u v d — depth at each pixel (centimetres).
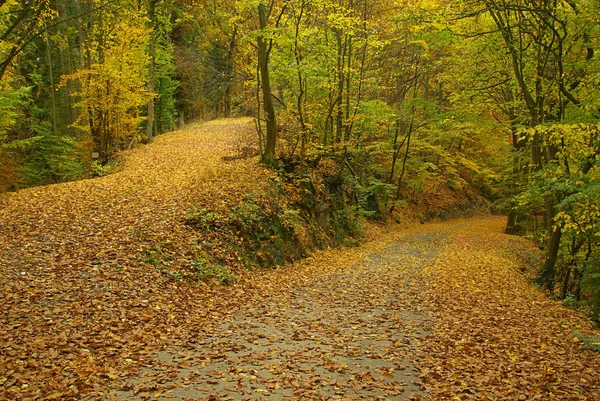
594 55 1215
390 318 931
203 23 3142
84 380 550
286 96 2247
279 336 784
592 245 1464
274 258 1453
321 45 1922
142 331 748
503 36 1298
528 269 1802
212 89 2953
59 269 929
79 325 725
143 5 2841
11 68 2003
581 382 614
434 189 3672
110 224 1221
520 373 640
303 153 1911
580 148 1073
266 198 1623
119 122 2419
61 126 3394
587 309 1247
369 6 2464
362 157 2708
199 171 1852
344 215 2198
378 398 547
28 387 518
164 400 516
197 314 881
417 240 2339
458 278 1364
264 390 555
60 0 2555
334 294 1139
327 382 587
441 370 647
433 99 3155
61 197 1427
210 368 622
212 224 1348
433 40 1714
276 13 2025
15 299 768
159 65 3425
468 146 3406
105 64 2208
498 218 3812
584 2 1123
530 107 1371
